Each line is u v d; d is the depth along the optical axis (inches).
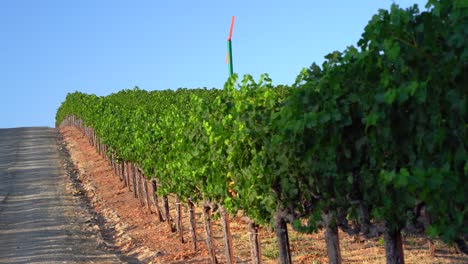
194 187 543.5
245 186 379.2
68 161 1534.2
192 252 601.3
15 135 2209.6
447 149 203.6
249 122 358.3
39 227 816.9
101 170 1316.4
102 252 660.1
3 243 722.8
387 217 246.8
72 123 2308.1
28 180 1272.1
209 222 538.3
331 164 263.4
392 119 218.5
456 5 183.5
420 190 226.7
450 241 215.0
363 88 231.6
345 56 235.8
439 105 200.1
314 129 265.6
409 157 221.9
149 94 1412.4
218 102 438.9
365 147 257.1
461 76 191.0
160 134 666.8
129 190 1060.5
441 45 197.8
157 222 802.8
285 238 362.3
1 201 1048.2
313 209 320.8
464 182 202.4
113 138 1017.5
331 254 307.3
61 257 621.3
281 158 310.8
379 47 213.0
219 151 418.9
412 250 498.0
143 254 633.6
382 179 233.3
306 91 265.6
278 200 348.5
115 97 1551.4
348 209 287.1
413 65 202.5
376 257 488.1
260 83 385.7
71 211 940.0
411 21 203.5
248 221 422.0
